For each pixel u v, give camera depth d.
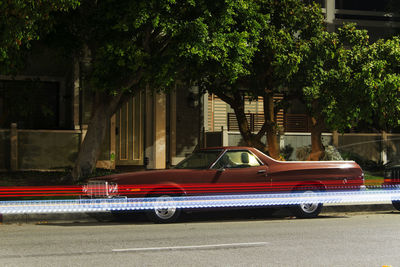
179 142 24.89
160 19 14.34
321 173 13.32
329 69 19.45
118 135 23.56
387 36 26.20
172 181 12.06
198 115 25.30
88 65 21.95
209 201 12.30
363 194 16.03
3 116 23.03
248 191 12.62
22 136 21.53
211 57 14.84
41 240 9.41
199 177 12.25
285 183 12.98
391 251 8.33
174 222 12.23
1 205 13.43
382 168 25.61
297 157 25.75
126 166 23.69
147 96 23.88
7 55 14.19
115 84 15.64
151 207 11.99
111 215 13.01
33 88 21.31
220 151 12.73
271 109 20.66
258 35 16.92
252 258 7.73
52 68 23.62
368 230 10.78
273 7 18.83
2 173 20.39
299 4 18.98
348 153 25.80
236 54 15.65
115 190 11.96
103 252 8.17
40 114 23.62
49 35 16.86
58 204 13.40
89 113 22.52
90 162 17.84
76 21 16.45
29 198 14.57
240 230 10.81
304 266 7.20
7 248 8.54
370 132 27.81
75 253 8.09
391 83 18.55
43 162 21.80
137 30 15.72
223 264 7.30
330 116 19.09
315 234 10.18
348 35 19.59
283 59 17.67
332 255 7.98
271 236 9.91
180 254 8.02
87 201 12.35
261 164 12.90
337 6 28.97
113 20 14.95
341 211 14.65
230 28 16.08
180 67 15.96
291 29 19.27
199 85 20.59
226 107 26.47
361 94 18.58
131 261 7.48
